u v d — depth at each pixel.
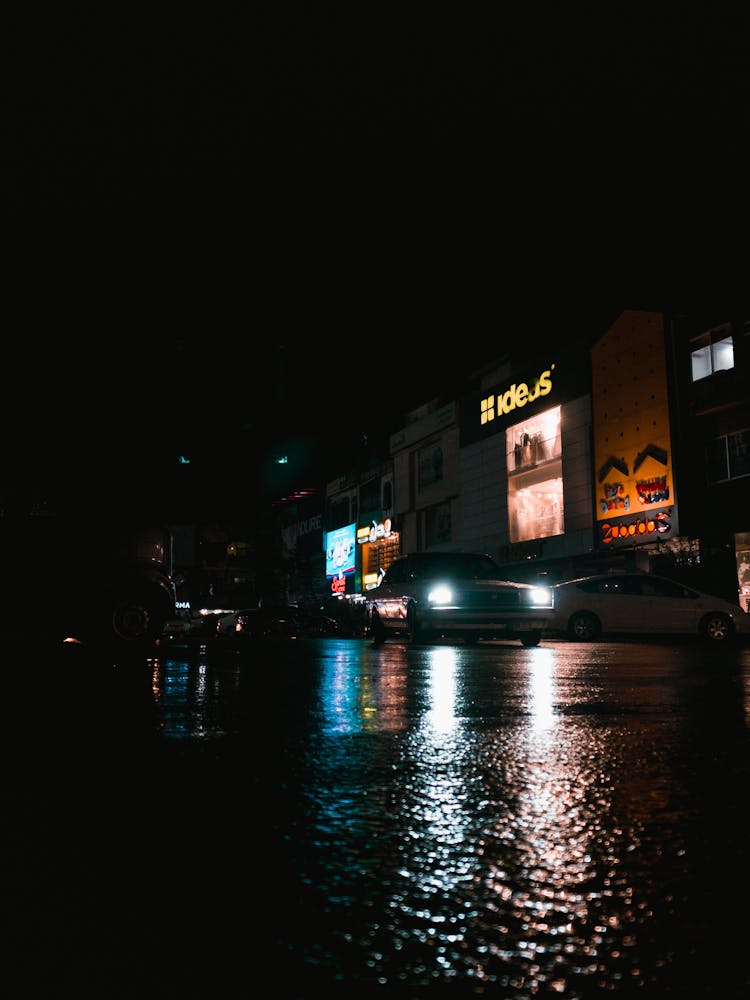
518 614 14.43
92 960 1.54
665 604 19.56
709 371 33.25
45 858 2.19
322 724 4.64
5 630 12.77
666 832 2.42
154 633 13.05
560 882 1.97
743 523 31.42
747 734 4.23
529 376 46.53
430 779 3.17
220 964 1.52
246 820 2.58
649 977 1.47
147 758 3.62
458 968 1.50
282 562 93.50
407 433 64.38
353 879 2.00
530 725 4.58
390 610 15.87
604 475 39.00
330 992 1.41
